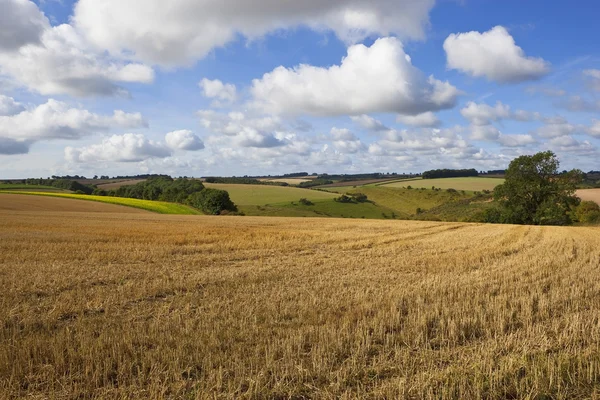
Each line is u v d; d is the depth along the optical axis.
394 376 5.67
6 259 15.66
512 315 8.41
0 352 6.25
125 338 6.84
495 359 6.12
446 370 5.69
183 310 9.12
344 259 17.05
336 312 8.77
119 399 5.04
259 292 10.82
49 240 21.98
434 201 104.81
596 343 6.73
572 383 5.35
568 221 50.06
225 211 81.81
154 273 13.42
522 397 5.01
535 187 50.06
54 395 5.11
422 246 21.88
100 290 10.82
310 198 106.62
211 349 6.49
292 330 7.39
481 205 83.31
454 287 11.04
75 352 6.22
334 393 5.19
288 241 23.66
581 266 14.77
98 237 23.67
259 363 6.02
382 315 8.27
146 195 107.69
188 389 5.29
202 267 14.98
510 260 16.38
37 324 8.09
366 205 103.56
